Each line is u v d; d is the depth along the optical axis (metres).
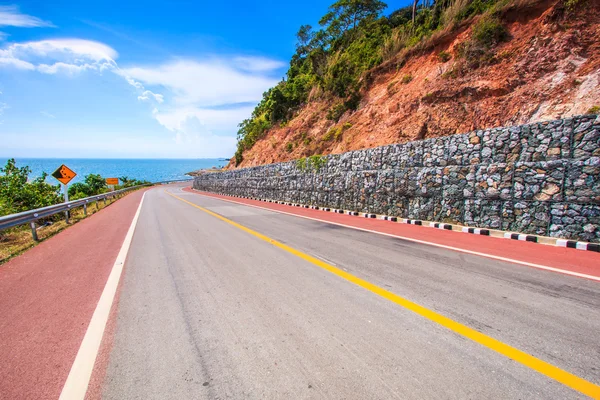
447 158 9.41
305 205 16.72
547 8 12.09
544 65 10.83
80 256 6.56
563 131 6.96
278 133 30.69
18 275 5.37
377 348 2.73
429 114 13.20
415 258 5.66
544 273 4.69
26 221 8.55
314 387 2.26
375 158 12.19
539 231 7.25
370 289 4.12
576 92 9.43
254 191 24.36
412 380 2.30
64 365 2.65
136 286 4.48
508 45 12.49
